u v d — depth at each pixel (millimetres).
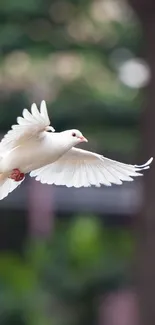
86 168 11297
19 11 20516
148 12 19750
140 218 19953
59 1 21016
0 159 10266
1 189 10648
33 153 10195
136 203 21406
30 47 21422
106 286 22500
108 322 23234
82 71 23219
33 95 23266
